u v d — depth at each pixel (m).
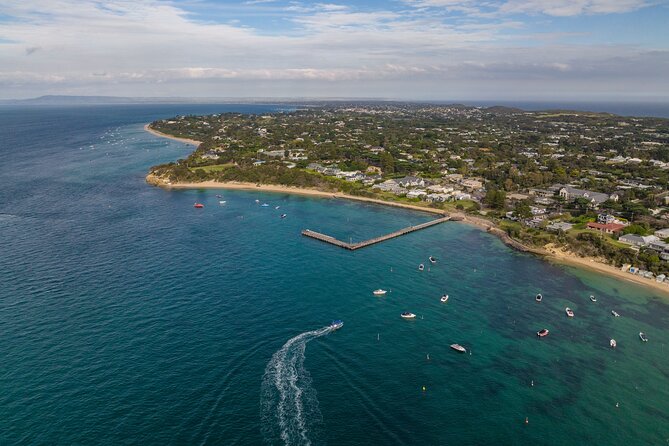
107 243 179.75
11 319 116.94
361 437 82.50
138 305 127.19
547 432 85.88
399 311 132.00
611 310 137.62
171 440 79.38
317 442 80.75
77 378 94.25
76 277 144.88
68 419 82.81
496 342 116.94
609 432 86.56
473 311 134.00
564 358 110.81
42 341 107.25
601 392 98.44
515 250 190.75
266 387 94.69
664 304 142.88
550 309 137.00
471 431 85.25
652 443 84.12
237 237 196.00
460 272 165.12
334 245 193.25
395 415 88.62
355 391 95.00
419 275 161.00
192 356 103.81
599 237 191.62
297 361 104.25
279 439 80.88
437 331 121.19
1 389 90.00
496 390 97.44
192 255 169.75
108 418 83.56
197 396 90.69
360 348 111.19
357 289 146.25
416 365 105.31
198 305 129.00
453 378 101.00
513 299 143.38
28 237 185.12
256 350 107.69
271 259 170.62
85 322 116.69
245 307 129.25
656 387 100.81
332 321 123.31
